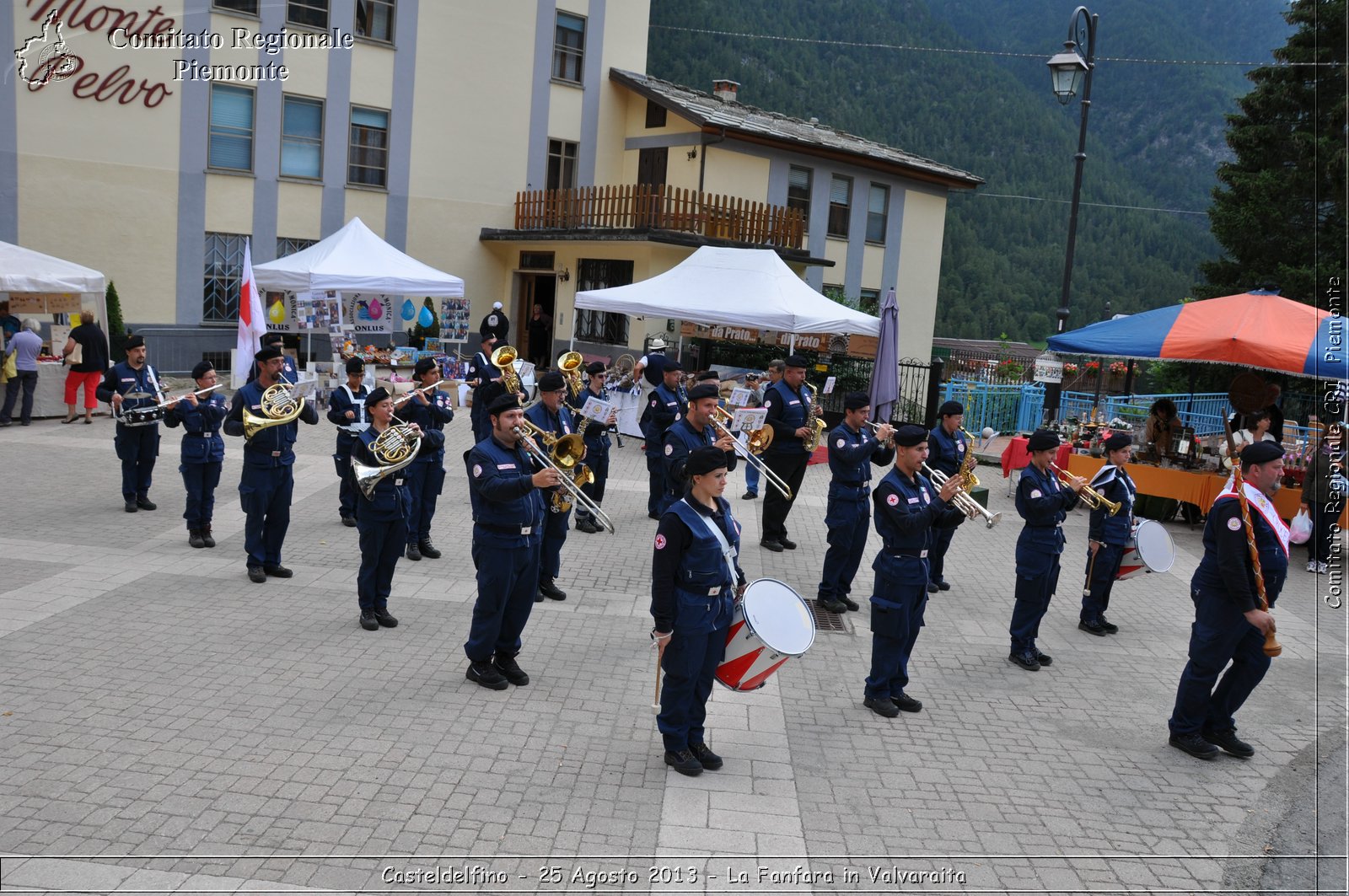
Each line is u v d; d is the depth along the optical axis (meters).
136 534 10.20
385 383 20.39
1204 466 14.45
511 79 26.64
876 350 17.36
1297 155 24.67
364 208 24.88
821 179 28.72
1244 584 6.21
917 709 7.02
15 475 12.53
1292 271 23.64
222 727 5.91
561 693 6.80
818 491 15.12
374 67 24.50
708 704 6.90
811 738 6.45
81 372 16.42
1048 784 6.04
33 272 15.80
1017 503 8.03
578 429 11.41
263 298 23.61
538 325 26.70
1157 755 6.57
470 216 26.52
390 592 8.57
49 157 20.61
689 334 22.45
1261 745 6.88
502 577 6.55
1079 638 8.99
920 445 6.68
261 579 8.82
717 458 5.59
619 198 24.34
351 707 6.32
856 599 9.67
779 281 17.73
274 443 8.70
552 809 5.25
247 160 23.22
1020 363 31.89
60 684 6.38
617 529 11.73
